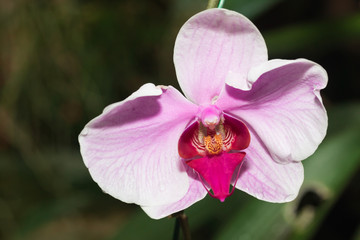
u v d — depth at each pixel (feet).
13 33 1.72
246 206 1.07
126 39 1.85
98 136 0.83
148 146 0.88
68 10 1.71
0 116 1.84
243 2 1.16
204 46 0.81
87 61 1.75
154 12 1.89
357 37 1.25
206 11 0.79
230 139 0.91
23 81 1.72
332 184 1.05
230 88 0.85
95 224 1.95
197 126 0.90
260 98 0.87
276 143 0.87
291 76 0.83
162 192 0.88
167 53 1.90
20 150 1.84
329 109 1.26
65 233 1.91
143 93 0.78
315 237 2.10
